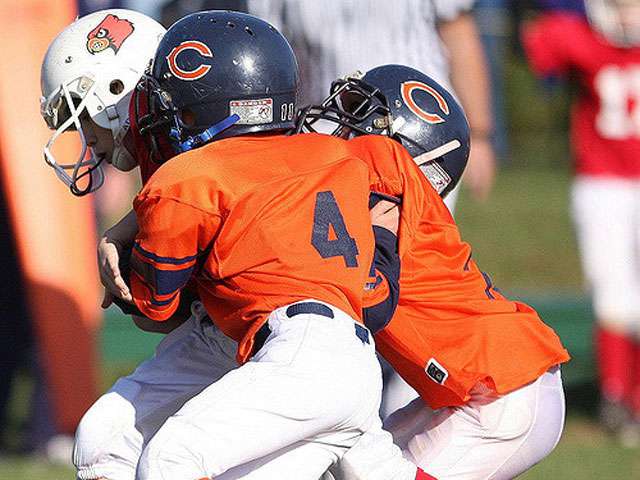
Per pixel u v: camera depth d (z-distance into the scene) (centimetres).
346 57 2095
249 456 1344
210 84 1451
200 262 1423
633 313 2798
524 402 1530
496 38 5159
